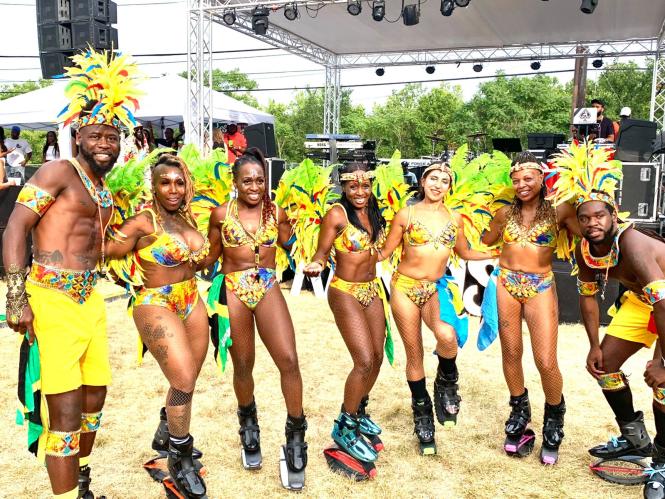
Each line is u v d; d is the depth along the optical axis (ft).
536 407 15.07
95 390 9.77
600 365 11.55
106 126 9.06
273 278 11.30
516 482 11.39
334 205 11.73
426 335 21.84
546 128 127.44
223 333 11.10
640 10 41.52
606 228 10.27
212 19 39.11
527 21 45.09
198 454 11.93
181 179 10.02
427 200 12.53
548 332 11.84
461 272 23.76
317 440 13.17
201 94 38.83
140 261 9.96
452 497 10.82
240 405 11.84
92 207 9.11
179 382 9.72
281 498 10.75
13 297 8.37
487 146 75.20
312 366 18.31
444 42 52.21
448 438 13.35
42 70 22.94
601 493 11.02
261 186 10.89
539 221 11.81
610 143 33.53
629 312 11.40
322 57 56.70
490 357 19.17
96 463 11.89
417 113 144.97
